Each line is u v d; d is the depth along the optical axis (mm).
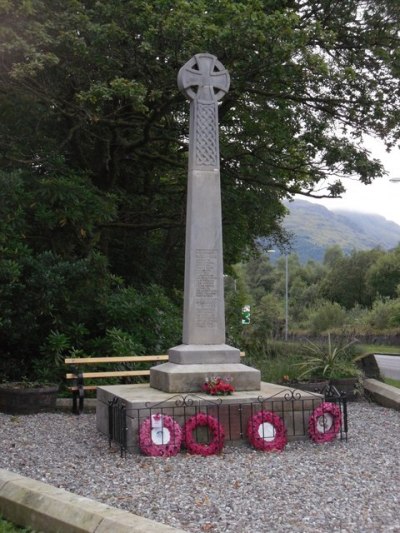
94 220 15867
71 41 14875
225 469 7207
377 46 18297
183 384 9062
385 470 7266
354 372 13961
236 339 17375
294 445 8633
